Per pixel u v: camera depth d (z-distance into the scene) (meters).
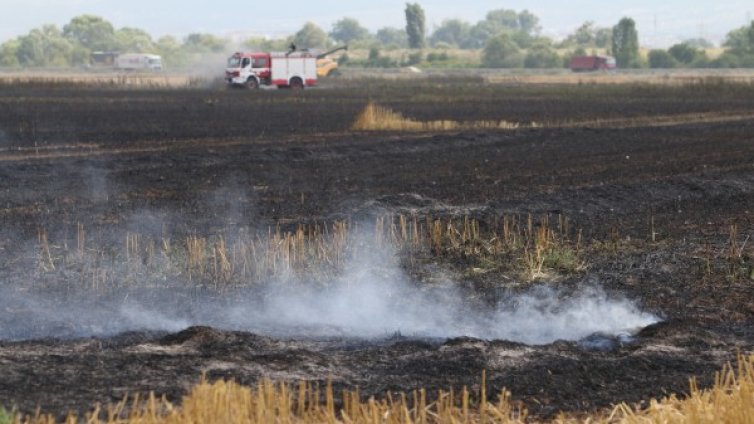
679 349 18.28
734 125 64.62
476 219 30.70
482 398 14.07
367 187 37.62
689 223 30.83
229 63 115.00
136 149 49.06
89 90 103.38
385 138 54.84
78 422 13.63
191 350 17.67
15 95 90.44
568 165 44.16
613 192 35.75
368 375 16.52
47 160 43.75
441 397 13.85
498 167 43.56
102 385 15.28
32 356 16.84
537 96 98.06
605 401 15.40
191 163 43.69
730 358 17.75
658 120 69.81
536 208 33.00
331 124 64.94
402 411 13.60
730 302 22.41
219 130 59.84
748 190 37.41
